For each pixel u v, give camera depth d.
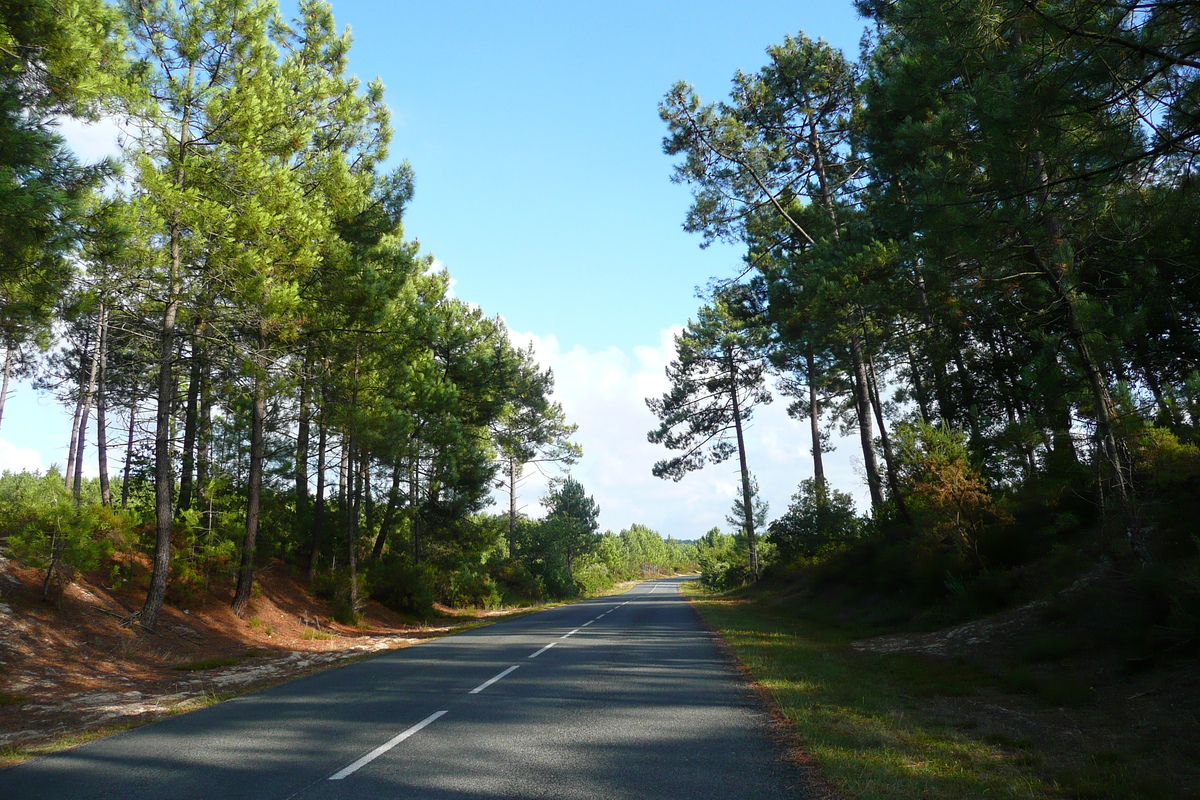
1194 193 7.55
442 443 29.19
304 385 23.95
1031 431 12.64
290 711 9.12
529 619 29.14
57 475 18.58
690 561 181.88
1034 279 12.62
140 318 20.27
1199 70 6.38
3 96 10.45
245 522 22.00
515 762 6.21
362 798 5.29
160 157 17.66
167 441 17.50
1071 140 7.52
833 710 8.30
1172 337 11.82
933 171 10.18
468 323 45.03
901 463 18.00
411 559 34.44
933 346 21.56
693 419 48.62
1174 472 11.80
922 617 16.42
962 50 8.18
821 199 27.81
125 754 7.03
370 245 24.81
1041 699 8.56
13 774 6.42
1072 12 6.39
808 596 27.70
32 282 11.84
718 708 8.62
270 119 18.95
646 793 5.26
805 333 24.09
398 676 12.22
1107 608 10.33
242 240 18.03
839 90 27.27
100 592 17.41
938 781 5.43
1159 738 6.45
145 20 17.91
